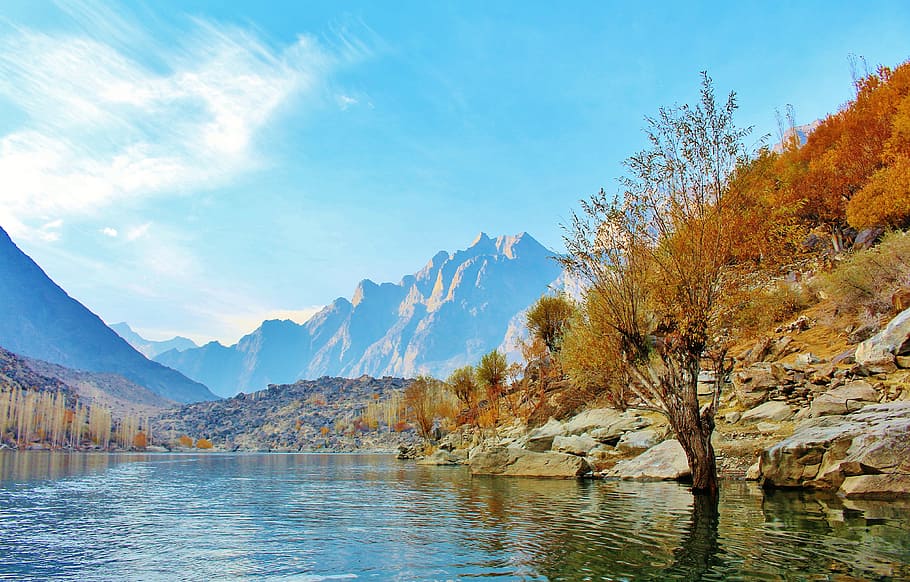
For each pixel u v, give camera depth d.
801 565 10.05
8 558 12.69
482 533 14.61
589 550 11.93
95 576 10.94
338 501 24.53
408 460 77.94
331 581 10.21
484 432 61.09
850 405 24.16
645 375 20.84
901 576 9.20
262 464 75.75
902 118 45.84
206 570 11.31
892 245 33.28
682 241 19.80
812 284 41.28
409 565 11.24
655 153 20.42
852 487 17.62
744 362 35.75
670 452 27.80
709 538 12.62
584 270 21.27
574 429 39.78
